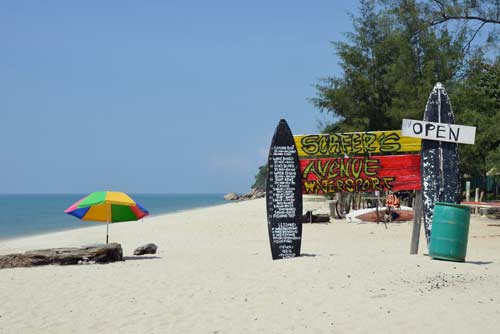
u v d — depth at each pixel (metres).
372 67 37.97
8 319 7.71
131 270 11.38
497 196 37.59
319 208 38.19
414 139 13.17
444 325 6.89
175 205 89.94
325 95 38.19
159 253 15.20
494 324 6.91
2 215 55.09
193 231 23.92
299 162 13.04
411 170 13.20
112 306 8.31
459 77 34.81
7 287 9.73
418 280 9.34
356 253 13.43
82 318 7.71
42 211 66.75
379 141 13.29
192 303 8.38
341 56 38.06
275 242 12.64
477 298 8.16
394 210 25.27
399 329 6.79
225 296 8.75
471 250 14.36
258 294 8.79
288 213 12.76
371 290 8.72
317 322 7.21
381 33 37.75
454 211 11.22
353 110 37.94
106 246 12.88
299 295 8.62
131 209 14.51
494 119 25.81
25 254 12.32
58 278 10.55
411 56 34.81
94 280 10.30
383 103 37.69
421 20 28.61
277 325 7.15
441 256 11.26
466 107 32.06
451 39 33.62
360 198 31.16
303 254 13.30
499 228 21.56
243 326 7.16
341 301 8.16
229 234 22.12
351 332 6.75
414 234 13.02
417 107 33.97
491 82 32.97
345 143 13.38
